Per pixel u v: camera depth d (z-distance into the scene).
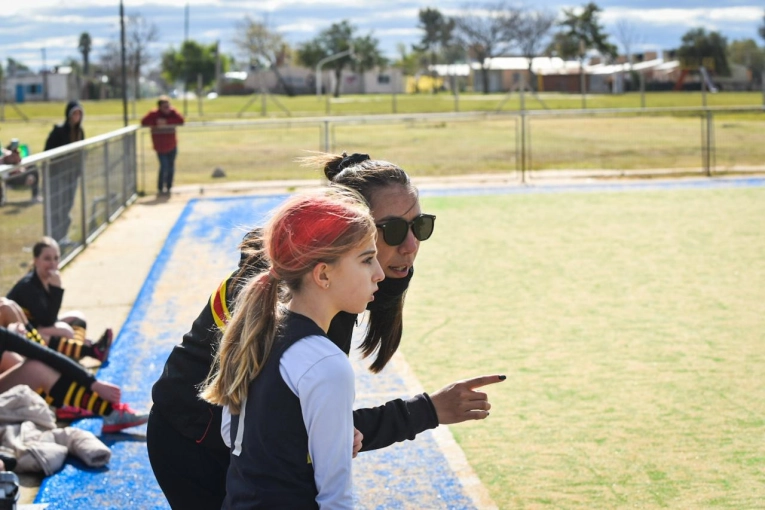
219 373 2.22
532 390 5.56
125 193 14.60
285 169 19.78
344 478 2.10
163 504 4.11
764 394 5.35
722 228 11.27
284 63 92.75
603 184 16.30
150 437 2.71
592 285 8.41
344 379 2.09
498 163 20.19
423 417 2.48
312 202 2.14
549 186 16.20
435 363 6.17
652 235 10.95
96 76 84.06
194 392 2.61
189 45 98.31
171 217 13.43
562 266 9.31
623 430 4.86
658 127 29.86
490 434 4.87
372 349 2.81
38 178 8.88
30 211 8.77
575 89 86.25
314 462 2.09
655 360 6.09
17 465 4.45
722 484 4.15
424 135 28.69
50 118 42.34
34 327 6.13
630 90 75.75
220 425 2.61
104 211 12.59
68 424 5.14
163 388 2.66
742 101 47.75
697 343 6.45
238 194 16.05
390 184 2.52
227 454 2.69
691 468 4.34
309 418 2.07
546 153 22.05
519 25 91.25
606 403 5.29
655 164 19.23
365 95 88.06
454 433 4.91
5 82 78.25
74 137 12.34
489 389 5.61
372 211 2.51
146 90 90.44
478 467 4.45
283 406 2.09
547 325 7.08
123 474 4.44
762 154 20.41
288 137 28.62
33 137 29.20
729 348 6.30
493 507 4.00
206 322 2.60
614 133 27.95
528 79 88.88
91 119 39.25
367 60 95.19
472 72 92.25
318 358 2.09
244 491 2.14
